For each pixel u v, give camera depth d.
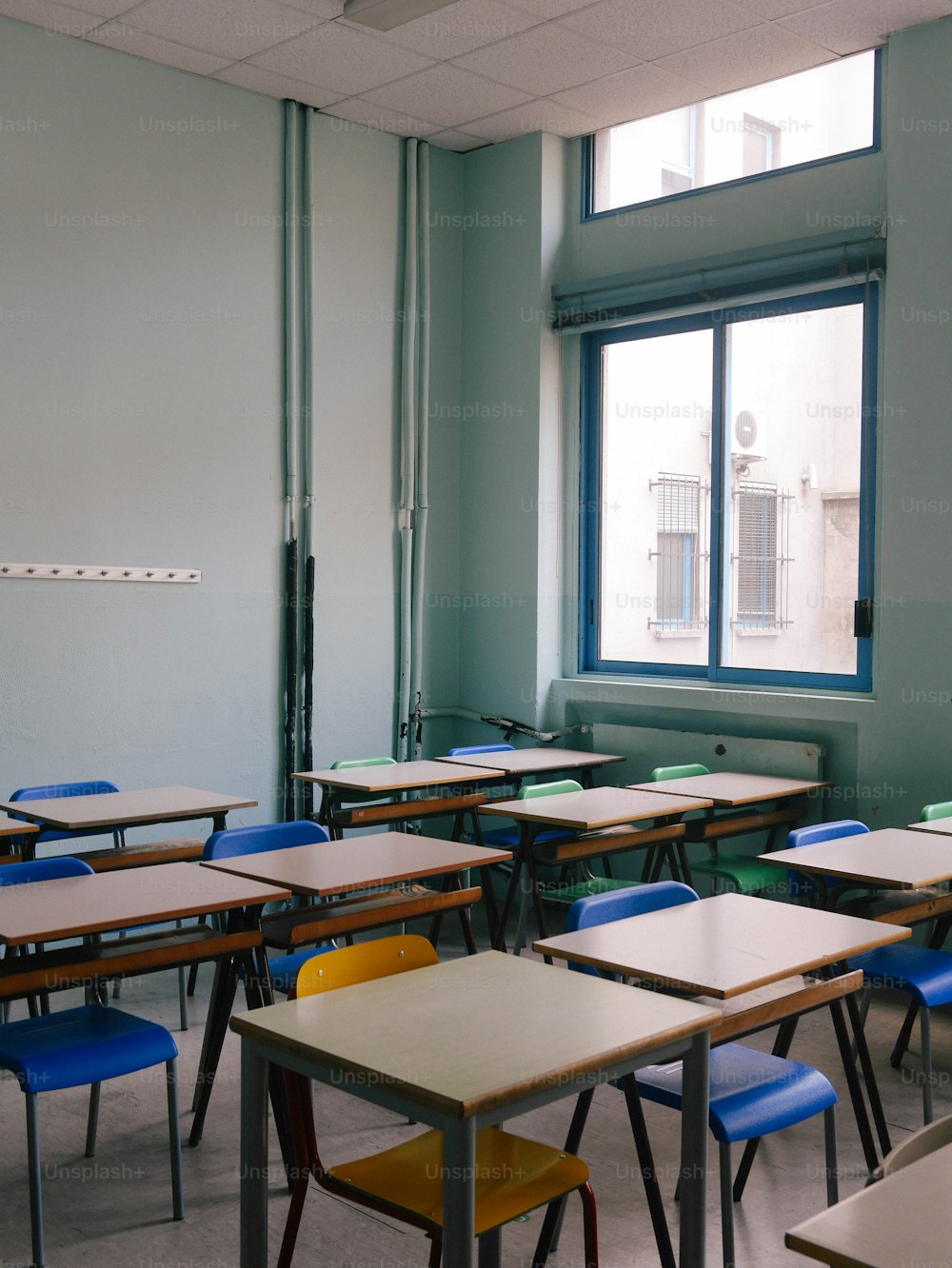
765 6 4.54
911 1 4.48
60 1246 2.58
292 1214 2.19
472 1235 1.71
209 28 4.75
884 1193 1.48
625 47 4.93
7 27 4.61
